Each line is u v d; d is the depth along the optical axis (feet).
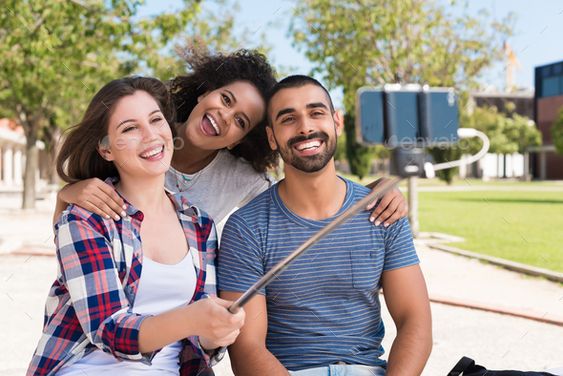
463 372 7.97
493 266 28.63
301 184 8.26
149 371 7.04
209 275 7.79
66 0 28.40
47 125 84.64
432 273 26.94
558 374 8.15
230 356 8.05
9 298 21.58
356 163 112.88
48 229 42.39
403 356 8.02
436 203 71.36
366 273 8.29
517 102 177.06
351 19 37.42
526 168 163.12
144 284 7.11
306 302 8.24
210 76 10.48
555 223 45.55
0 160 155.43
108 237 7.06
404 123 4.11
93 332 6.63
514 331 18.12
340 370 8.05
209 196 10.73
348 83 38.40
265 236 8.27
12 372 14.21
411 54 37.09
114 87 7.52
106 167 7.96
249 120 10.27
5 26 29.35
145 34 30.27
